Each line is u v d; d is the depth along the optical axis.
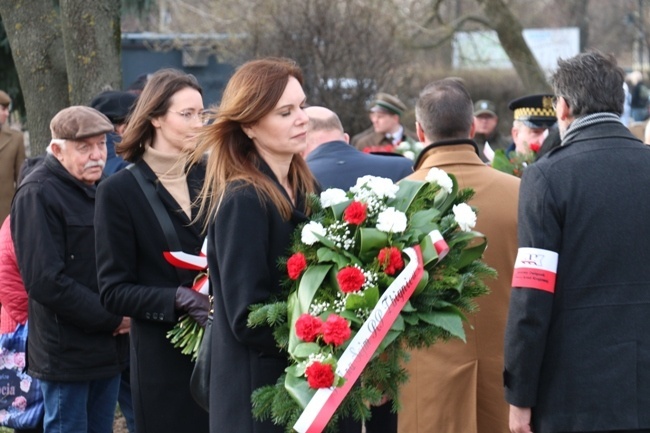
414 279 3.88
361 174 6.36
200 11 21.39
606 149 4.34
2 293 6.10
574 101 4.45
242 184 3.95
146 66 18.20
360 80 15.61
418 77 21.64
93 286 5.82
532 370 4.30
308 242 3.91
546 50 33.19
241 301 3.86
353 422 4.17
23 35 8.69
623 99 4.48
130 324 5.21
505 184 5.23
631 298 4.23
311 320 3.72
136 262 5.14
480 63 27.08
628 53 39.88
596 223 4.25
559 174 4.32
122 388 6.84
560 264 4.29
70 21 8.31
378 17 16.19
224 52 17.45
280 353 3.98
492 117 12.30
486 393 5.12
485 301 5.11
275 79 4.02
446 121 5.29
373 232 3.95
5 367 6.11
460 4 28.94
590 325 4.24
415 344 4.08
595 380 4.22
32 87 8.75
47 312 5.76
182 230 5.15
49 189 5.73
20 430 6.20
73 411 5.87
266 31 15.81
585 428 4.22
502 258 5.14
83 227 5.79
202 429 5.13
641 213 4.25
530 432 4.42
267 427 3.95
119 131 7.30
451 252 4.18
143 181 5.15
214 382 4.06
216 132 4.09
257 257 3.89
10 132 10.57
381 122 12.15
